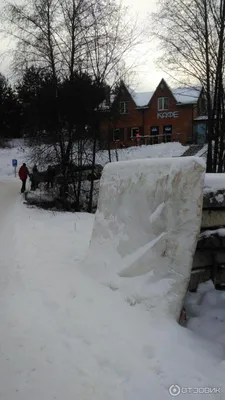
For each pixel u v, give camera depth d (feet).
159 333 9.84
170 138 143.13
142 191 12.94
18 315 12.27
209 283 12.59
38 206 49.52
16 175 121.60
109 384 8.39
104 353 9.48
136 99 151.64
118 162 15.48
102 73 56.70
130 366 8.86
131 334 10.00
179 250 10.94
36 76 56.85
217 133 57.47
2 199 56.85
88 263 14.62
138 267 12.08
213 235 12.02
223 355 9.38
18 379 8.96
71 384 8.54
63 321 11.33
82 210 53.36
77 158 55.36
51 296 13.24
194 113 141.59
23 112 59.16
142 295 11.23
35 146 57.06
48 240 23.99
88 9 55.11
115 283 12.41
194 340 9.77
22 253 20.57
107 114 58.18
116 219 14.20
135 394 7.97
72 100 54.39
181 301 10.68
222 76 54.44
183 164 11.37
